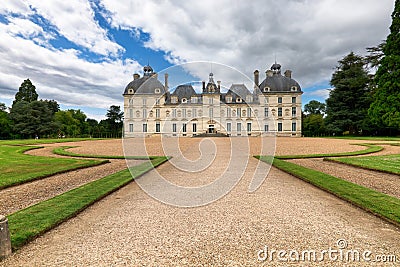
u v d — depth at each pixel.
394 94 27.19
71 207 4.63
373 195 5.39
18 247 3.22
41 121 48.69
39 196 5.78
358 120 40.78
